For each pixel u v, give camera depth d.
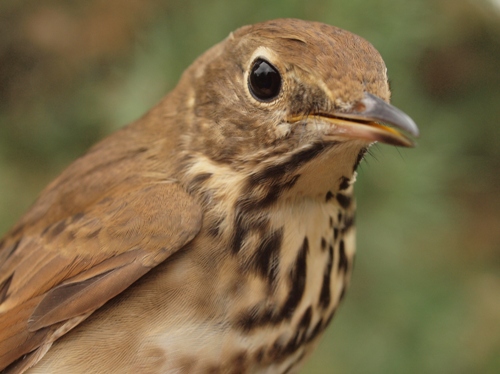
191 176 1.05
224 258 1.04
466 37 1.28
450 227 1.30
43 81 1.15
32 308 1.04
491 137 1.35
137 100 1.11
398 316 1.12
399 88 1.12
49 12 1.16
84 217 1.05
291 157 1.04
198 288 1.04
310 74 1.04
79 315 1.04
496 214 1.44
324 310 1.05
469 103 1.32
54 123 1.15
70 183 1.06
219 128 1.05
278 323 1.05
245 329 1.04
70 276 1.04
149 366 1.04
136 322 1.04
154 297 1.04
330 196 1.05
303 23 1.04
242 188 1.04
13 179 1.15
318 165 1.04
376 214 1.11
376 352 1.12
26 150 1.15
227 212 1.04
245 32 1.05
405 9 1.11
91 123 1.14
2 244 1.06
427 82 1.31
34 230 1.06
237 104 1.04
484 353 1.21
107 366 1.04
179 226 1.04
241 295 1.04
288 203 1.05
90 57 1.15
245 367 1.04
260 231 1.04
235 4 1.11
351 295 1.12
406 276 1.12
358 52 1.04
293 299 1.05
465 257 1.36
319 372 1.12
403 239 1.12
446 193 1.21
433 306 1.13
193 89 1.06
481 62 1.31
